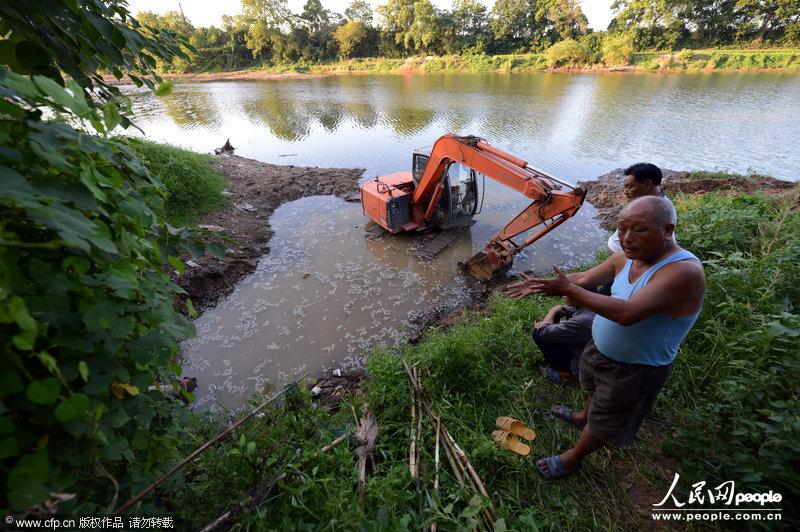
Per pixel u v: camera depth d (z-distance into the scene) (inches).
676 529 98.7
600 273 109.8
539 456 119.7
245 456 92.7
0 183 37.5
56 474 47.5
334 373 199.5
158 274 68.4
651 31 1822.1
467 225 359.9
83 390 48.4
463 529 84.0
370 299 264.5
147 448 71.1
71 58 66.1
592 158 530.3
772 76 1187.9
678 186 411.2
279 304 260.4
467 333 175.8
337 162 569.6
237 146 651.5
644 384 89.6
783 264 160.1
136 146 67.2
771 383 103.7
